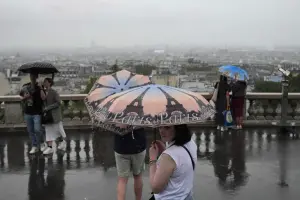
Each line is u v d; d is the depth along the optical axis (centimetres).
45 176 681
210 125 1107
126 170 498
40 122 814
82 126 1076
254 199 575
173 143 315
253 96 1131
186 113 302
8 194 597
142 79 506
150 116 300
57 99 803
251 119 1141
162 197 312
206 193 598
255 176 681
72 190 612
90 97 481
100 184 639
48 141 818
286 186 632
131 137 486
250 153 832
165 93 322
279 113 1149
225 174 691
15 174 693
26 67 777
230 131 1048
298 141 940
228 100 1042
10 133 1018
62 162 765
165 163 305
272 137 980
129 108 311
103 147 880
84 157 801
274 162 766
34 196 589
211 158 794
